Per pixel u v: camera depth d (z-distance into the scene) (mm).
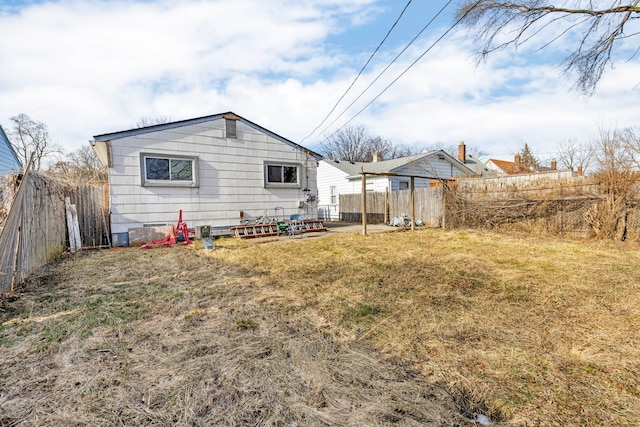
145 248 7270
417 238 8438
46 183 5570
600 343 2340
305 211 10625
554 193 8664
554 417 1569
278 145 10094
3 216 4355
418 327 2660
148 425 1531
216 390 1806
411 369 2029
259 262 5461
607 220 7590
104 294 3664
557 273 4430
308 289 3812
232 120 9227
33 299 3475
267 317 2924
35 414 1603
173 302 3363
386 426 1514
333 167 18297
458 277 4281
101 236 7938
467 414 1632
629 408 1620
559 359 2119
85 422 1548
